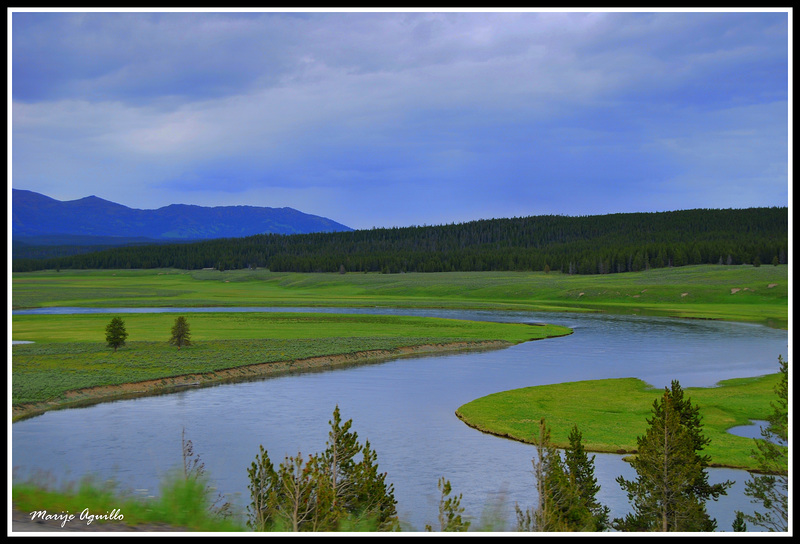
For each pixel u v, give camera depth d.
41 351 62.97
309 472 13.51
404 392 48.75
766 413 41.44
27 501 11.27
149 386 49.69
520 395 46.97
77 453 32.09
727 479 29.02
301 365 60.88
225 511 13.38
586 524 19.12
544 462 20.16
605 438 35.69
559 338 83.00
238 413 41.53
